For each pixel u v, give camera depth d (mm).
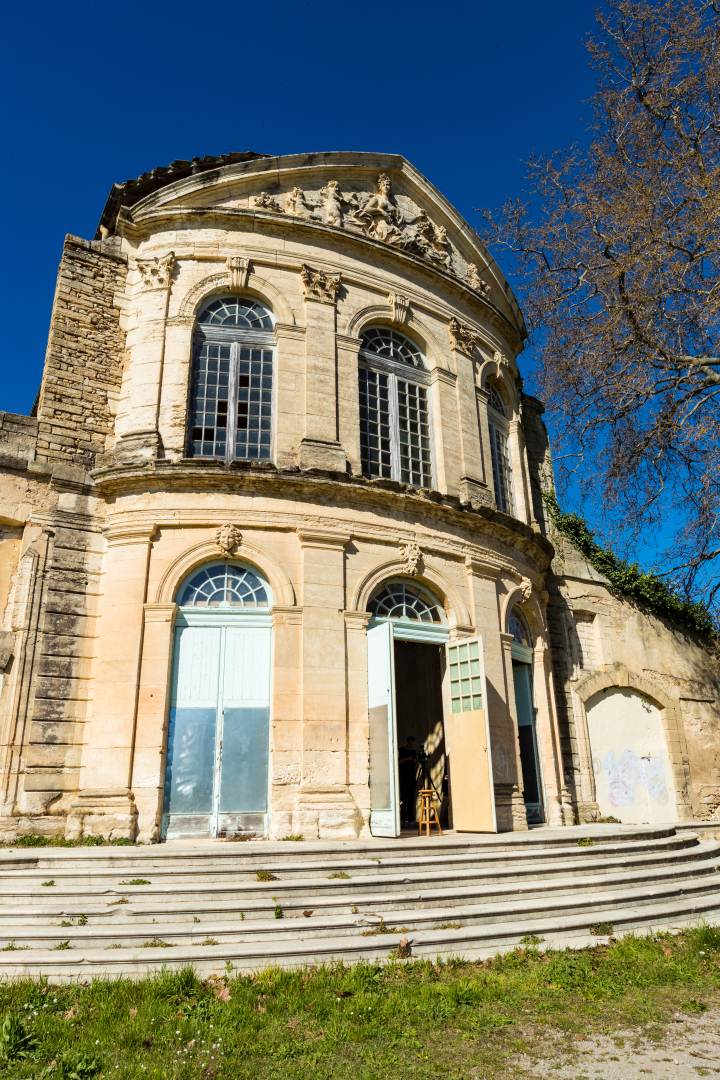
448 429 15406
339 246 14820
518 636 16094
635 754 18781
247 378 13570
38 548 11852
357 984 6156
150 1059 5000
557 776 15703
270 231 14250
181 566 11844
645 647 19906
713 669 21062
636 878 9875
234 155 15695
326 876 8562
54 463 12312
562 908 8492
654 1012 5984
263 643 11984
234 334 13711
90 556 12172
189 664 11664
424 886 8586
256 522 12188
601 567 19891
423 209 17141
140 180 15305
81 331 13289
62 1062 4844
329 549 12523
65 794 11039
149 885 7926
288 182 15133
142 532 11883
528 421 20438
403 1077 4820
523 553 16312
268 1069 4891
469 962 6965
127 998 5809
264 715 11641
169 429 12695
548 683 16312
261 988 6094
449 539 14125
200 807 11023
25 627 11438
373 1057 5078
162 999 5828
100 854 8836
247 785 11266
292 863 8836
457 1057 5129
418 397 15492
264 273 14008
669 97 12922
